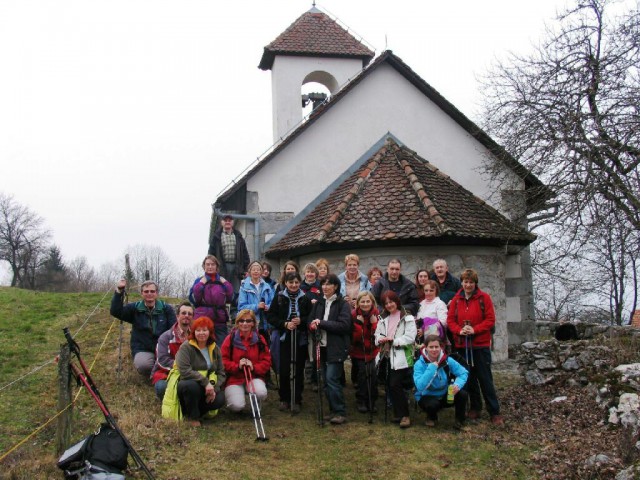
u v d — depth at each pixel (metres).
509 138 12.41
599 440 6.50
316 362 7.72
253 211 12.68
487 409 7.33
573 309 19.86
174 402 7.09
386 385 7.54
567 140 11.10
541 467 6.11
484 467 6.14
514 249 12.03
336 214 11.22
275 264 12.59
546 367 8.44
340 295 7.59
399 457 6.35
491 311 7.39
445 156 13.70
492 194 13.24
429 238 10.61
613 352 8.03
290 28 16.38
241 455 6.29
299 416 7.62
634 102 11.07
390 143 13.22
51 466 5.64
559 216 11.23
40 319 12.69
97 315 13.52
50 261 54.69
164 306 8.47
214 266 8.62
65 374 5.86
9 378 8.51
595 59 11.48
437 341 7.03
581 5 11.82
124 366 9.13
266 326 8.68
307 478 5.85
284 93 15.83
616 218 10.97
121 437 5.50
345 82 16.09
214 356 7.38
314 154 13.12
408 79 13.77
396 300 7.38
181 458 6.11
